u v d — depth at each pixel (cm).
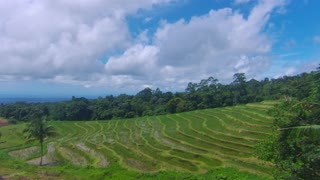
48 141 7631
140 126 8719
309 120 1908
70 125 9969
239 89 12619
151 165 4797
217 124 7025
